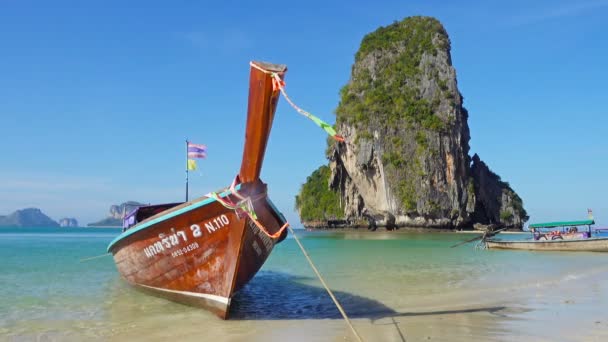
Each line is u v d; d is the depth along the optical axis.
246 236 8.13
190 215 8.28
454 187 75.69
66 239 50.84
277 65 6.13
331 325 8.30
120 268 11.58
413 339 7.20
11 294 11.55
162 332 7.88
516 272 16.27
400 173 76.31
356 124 81.75
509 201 84.06
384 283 13.60
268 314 9.35
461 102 81.88
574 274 15.59
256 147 6.98
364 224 85.00
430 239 48.78
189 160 16.64
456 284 13.28
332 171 89.06
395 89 82.56
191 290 9.14
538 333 7.41
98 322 8.62
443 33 88.50
